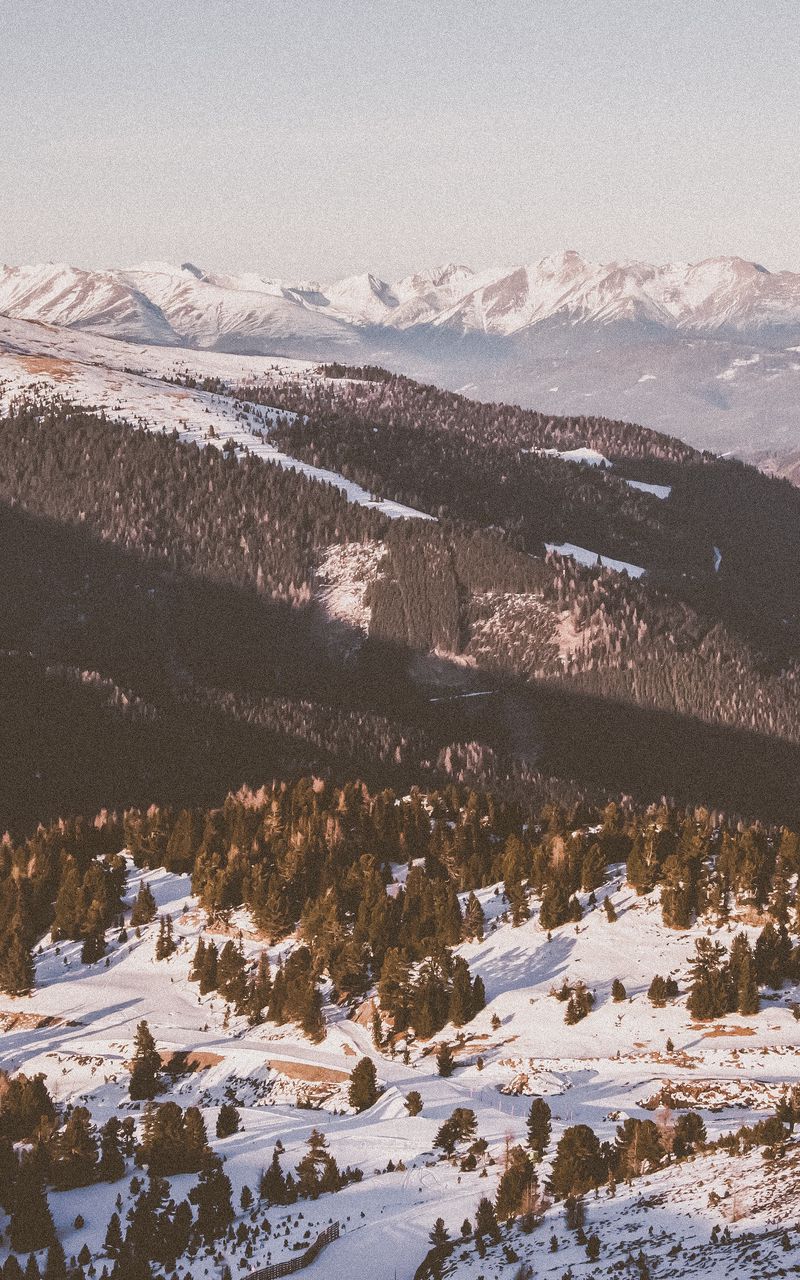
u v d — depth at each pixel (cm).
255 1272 14838
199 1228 16500
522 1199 14850
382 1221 15562
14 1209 17312
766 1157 14088
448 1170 16838
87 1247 16700
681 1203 13575
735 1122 16650
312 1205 16625
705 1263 11875
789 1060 18612
